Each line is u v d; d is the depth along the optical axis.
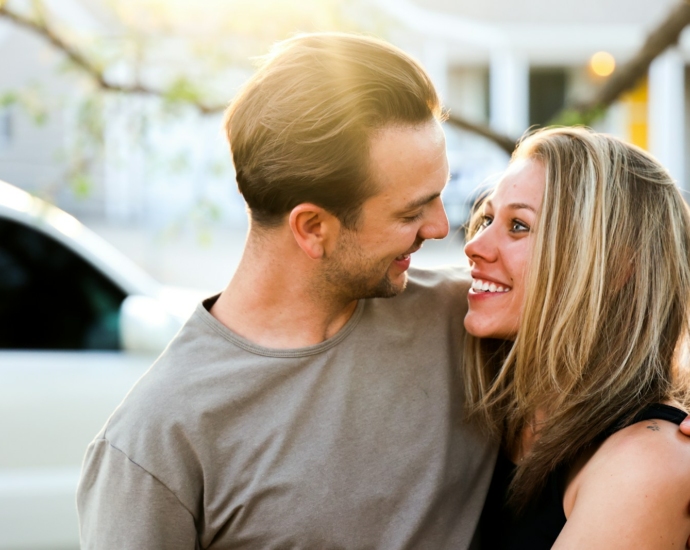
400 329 1.71
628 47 12.89
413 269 1.90
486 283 1.75
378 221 1.51
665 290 1.64
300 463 1.55
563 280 1.64
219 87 3.53
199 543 1.57
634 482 1.46
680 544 1.49
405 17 12.21
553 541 1.64
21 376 2.89
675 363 1.72
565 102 13.80
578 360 1.63
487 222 1.82
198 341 1.59
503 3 12.94
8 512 2.77
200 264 10.46
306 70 1.51
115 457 1.49
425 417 1.68
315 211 1.51
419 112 1.50
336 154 1.47
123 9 3.46
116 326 3.09
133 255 10.75
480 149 12.78
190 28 3.45
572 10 12.93
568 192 1.66
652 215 1.66
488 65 13.83
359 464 1.59
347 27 3.31
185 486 1.50
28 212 3.16
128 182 12.55
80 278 3.13
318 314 1.61
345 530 1.57
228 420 1.54
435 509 1.66
